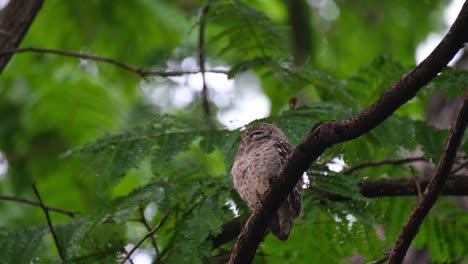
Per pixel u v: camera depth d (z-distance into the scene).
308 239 10.96
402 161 11.09
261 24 11.39
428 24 21.28
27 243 10.76
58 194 16.55
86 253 10.39
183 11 20.22
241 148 10.20
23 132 17.61
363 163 11.19
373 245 9.57
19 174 17.09
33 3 11.70
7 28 11.48
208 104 12.42
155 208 10.99
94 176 10.80
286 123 10.31
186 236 9.64
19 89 18.17
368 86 12.05
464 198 13.03
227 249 10.38
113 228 10.51
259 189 9.58
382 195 10.77
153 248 10.80
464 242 11.56
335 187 9.65
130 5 18.11
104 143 10.75
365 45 21.25
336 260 10.96
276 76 11.38
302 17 18.44
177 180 10.79
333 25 21.56
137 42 18.61
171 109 20.59
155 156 10.65
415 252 12.84
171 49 19.67
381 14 21.50
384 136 10.80
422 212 8.32
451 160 8.08
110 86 17.89
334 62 20.91
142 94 20.77
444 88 10.38
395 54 21.16
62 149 17.14
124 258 9.38
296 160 7.96
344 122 7.67
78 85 17.16
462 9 7.00
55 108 17.16
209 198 10.17
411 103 11.79
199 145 10.70
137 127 10.98
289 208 9.27
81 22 18.08
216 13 11.38
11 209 16.67
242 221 10.11
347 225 9.62
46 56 18.19
